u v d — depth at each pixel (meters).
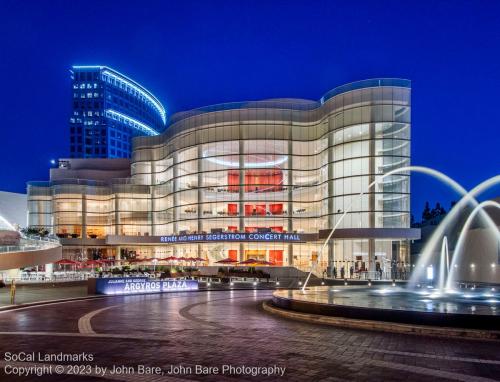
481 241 52.94
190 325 19.52
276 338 16.19
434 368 11.84
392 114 65.19
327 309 20.72
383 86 65.62
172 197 87.44
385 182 64.69
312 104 78.25
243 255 75.56
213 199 78.62
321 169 74.12
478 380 10.76
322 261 72.00
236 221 77.06
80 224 99.06
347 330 17.98
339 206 67.50
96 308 27.08
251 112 77.69
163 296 36.78
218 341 15.61
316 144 76.88
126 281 38.72
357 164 66.06
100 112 191.12
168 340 15.80
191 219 81.25
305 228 76.12
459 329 16.53
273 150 77.06
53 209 100.62
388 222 64.19
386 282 54.12
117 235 89.38
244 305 28.89
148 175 98.62
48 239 55.09
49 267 59.06
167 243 83.38
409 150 65.12
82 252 98.44
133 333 17.31
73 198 99.31
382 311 18.69
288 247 75.06
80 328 18.64
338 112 68.94
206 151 79.75
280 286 49.28
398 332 17.38
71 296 34.59
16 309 26.42
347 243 67.62
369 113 65.62
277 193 76.50
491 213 50.62
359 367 11.92
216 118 79.38
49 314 23.83
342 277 61.84
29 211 102.25
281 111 77.62
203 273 70.38
